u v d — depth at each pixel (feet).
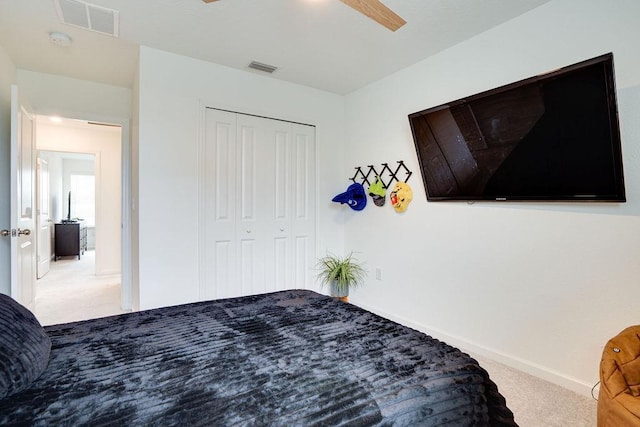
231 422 2.56
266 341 4.12
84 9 6.66
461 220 8.00
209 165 9.30
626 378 4.09
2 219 8.18
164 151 8.57
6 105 8.45
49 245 18.81
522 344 6.86
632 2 5.40
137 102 8.64
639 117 5.36
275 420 2.61
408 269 9.40
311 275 11.36
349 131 11.70
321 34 7.65
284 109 10.54
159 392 2.96
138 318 5.00
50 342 3.79
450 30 7.39
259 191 10.27
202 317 5.05
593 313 5.88
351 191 10.82
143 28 7.41
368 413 2.77
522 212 6.83
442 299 8.46
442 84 8.38
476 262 7.69
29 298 9.18
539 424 5.15
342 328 4.58
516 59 6.85
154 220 8.45
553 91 5.78
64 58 8.78
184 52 8.59
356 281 11.24
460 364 3.59
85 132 15.34
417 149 8.57
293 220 10.97
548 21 6.36
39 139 14.25
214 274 9.43
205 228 9.23
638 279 5.39
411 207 9.30
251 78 9.88
